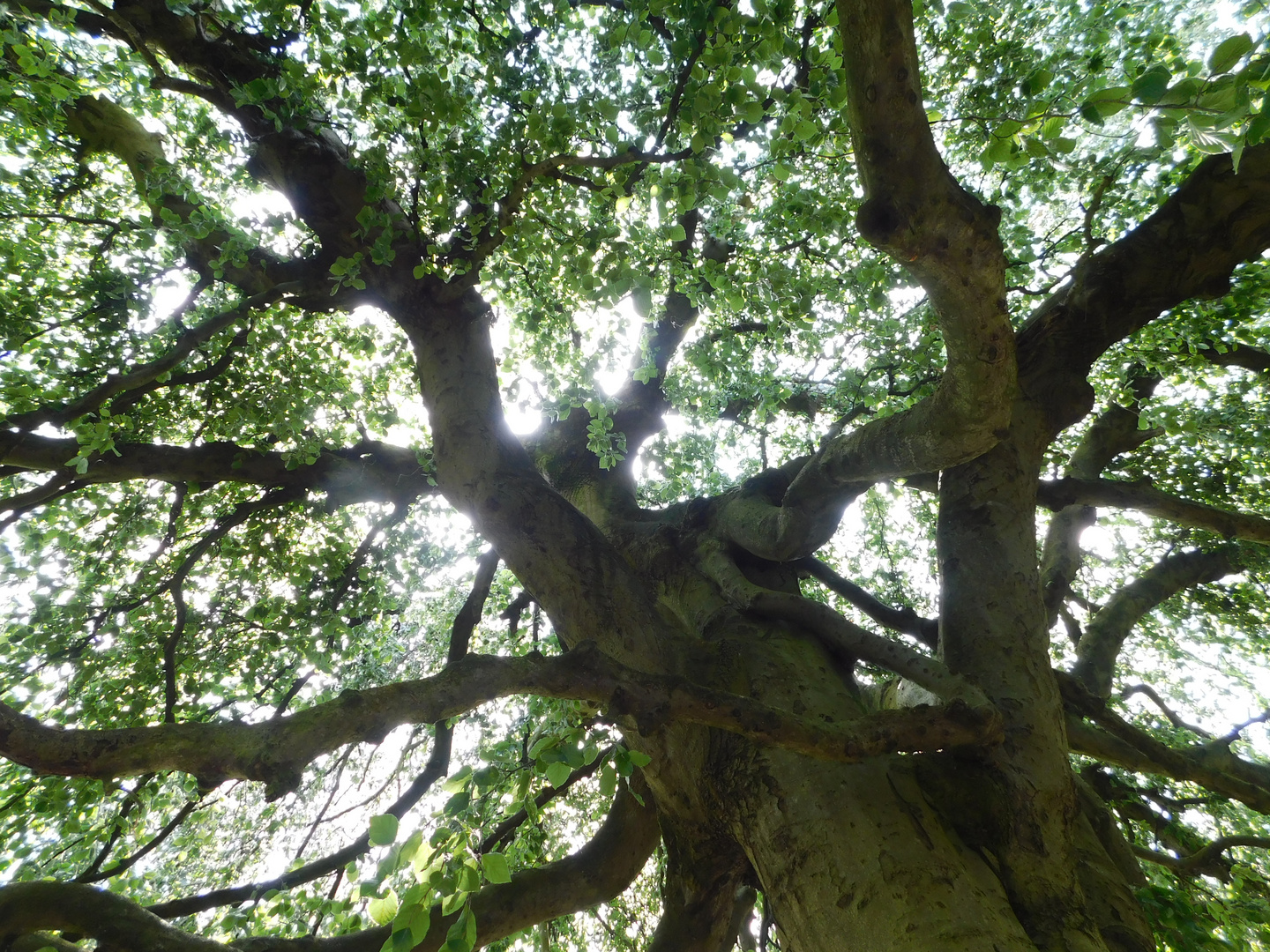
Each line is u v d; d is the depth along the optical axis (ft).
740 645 13.19
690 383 24.89
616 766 7.30
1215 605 29.68
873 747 9.32
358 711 7.27
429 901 6.53
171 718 19.34
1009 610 12.63
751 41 12.46
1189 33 19.13
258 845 24.13
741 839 11.24
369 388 25.07
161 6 15.94
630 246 15.94
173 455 19.38
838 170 16.99
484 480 13.89
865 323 20.31
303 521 25.31
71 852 19.04
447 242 16.08
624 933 26.43
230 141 16.72
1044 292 22.47
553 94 17.01
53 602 21.59
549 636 26.20
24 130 20.89
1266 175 13.97
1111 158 20.48
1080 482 18.26
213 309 20.95
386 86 14.62
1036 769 10.92
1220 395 26.05
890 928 8.66
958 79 23.27
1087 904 10.14
